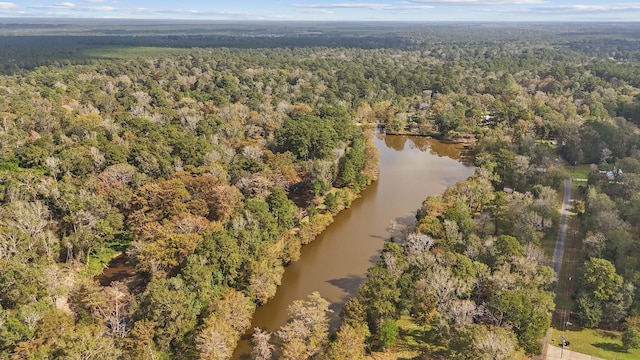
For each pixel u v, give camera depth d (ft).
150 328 237.45
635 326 265.54
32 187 372.58
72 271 329.72
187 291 272.31
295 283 339.57
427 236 330.75
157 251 299.79
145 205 366.84
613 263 309.83
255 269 305.73
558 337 269.85
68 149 465.06
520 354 244.22
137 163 457.27
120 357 228.84
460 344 228.22
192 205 366.84
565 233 386.52
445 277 276.00
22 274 266.57
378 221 444.14
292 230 402.72
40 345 225.97
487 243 323.16
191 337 251.19
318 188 458.09
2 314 236.22
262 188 415.85
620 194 410.72
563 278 324.19
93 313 261.65
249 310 292.81
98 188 393.91
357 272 355.56
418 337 274.36
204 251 298.15
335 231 423.23
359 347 244.22
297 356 231.71
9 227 313.32
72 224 362.53
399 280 288.71
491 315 262.88
